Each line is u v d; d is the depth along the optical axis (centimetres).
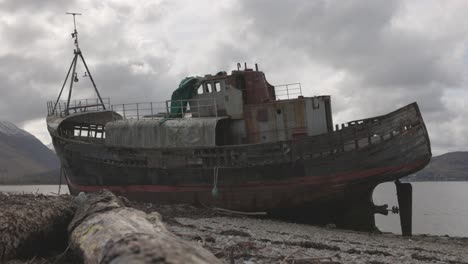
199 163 2322
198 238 1212
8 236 799
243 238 1313
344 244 1434
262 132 2339
